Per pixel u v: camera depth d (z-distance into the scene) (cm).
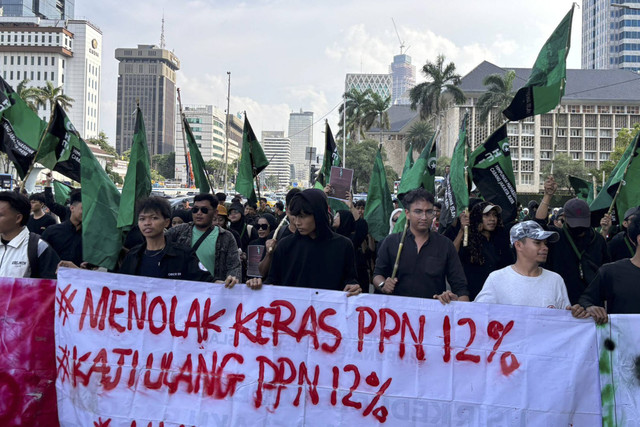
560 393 373
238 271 551
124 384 403
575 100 10944
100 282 411
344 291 396
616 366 372
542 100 657
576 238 527
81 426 403
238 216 838
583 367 373
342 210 732
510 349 380
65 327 411
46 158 579
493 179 661
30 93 6625
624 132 6744
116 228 484
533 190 10850
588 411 371
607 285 395
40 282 419
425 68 6247
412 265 441
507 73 6331
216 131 15025
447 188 595
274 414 392
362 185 7712
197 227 557
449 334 386
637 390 369
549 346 377
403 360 387
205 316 403
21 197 430
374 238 760
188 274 436
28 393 414
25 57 13850
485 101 6397
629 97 11056
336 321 394
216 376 398
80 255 531
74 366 407
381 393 387
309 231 412
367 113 7225
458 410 380
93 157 488
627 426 368
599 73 11388
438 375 384
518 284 395
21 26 13912
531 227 389
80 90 14600
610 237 793
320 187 999
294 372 394
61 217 967
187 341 403
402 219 625
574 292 525
